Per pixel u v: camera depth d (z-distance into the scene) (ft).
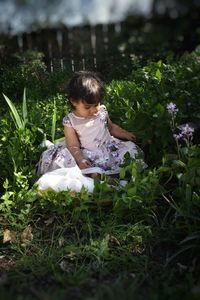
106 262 4.20
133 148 5.68
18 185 5.16
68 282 3.89
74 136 5.58
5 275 4.07
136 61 9.29
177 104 5.99
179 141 5.72
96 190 4.89
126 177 5.34
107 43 12.72
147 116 5.80
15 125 5.99
